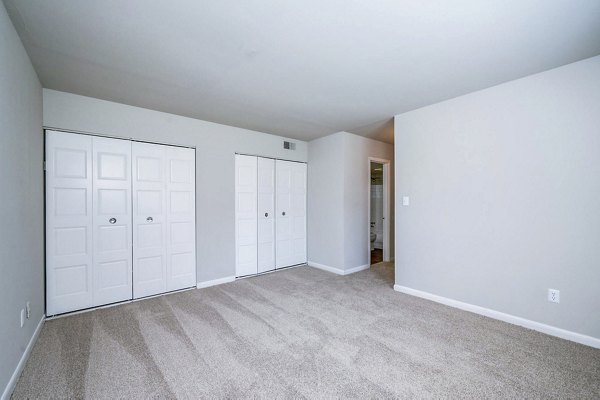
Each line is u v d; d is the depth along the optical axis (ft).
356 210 14.44
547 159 7.48
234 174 12.90
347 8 5.02
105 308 9.37
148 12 5.13
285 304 9.71
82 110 9.11
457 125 9.30
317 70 7.43
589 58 6.82
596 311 6.77
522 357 6.38
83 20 5.37
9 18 5.27
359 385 5.43
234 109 10.48
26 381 5.54
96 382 5.52
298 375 5.75
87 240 9.22
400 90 8.75
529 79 7.76
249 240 13.48
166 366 6.06
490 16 5.24
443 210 9.68
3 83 5.00
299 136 14.78
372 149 15.33
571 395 5.17
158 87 8.50
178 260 11.20
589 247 6.86
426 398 5.08
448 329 7.77
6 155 5.16
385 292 10.95
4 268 5.01
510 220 8.15
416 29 5.66
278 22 5.44
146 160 10.47
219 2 4.86
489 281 8.58
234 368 5.99
